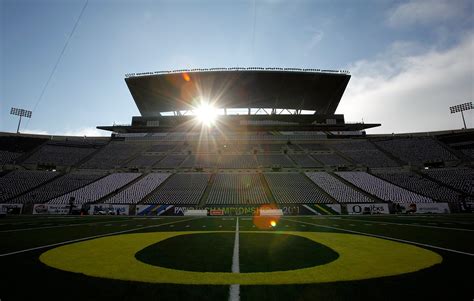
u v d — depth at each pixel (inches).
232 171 1756.9
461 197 1354.6
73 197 1382.9
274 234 485.4
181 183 1562.5
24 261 257.6
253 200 1371.8
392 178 1622.8
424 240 397.4
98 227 625.6
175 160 1882.4
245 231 541.3
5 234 474.9
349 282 190.2
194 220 895.7
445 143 1947.6
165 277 203.9
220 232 522.3
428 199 1350.9
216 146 2089.1
